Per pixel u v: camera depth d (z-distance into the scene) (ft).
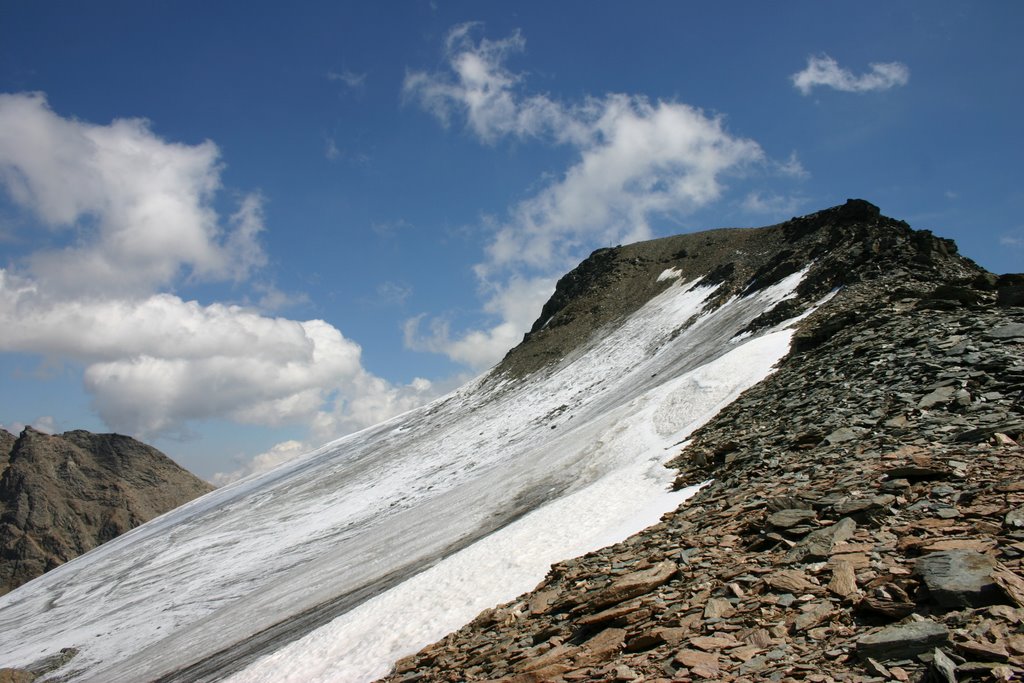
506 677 37.83
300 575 196.65
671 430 120.16
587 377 326.65
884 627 25.48
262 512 388.57
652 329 334.85
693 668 27.53
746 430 86.07
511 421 328.08
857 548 34.14
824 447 60.03
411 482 301.22
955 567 27.55
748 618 31.01
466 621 62.18
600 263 523.70
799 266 239.09
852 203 272.51
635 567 48.21
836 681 23.07
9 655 264.52
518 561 73.51
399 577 120.98
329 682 62.39
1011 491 34.58
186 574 301.43
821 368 95.25
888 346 85.46
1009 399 53.42
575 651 37.19
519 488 146.72
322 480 418.10
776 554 38.27
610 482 94.38
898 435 53.98
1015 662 20.84
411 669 54.19
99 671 194.70
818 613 28.96
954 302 96.27
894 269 155.22
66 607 332.80
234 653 121.29
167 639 198.08
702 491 68.54
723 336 218.59
